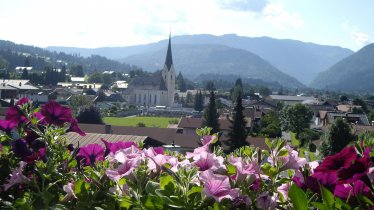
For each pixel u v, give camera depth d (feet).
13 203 7.69
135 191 6.40
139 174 6.52
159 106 522.88
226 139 169.17
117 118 358.84
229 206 5.99
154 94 539.70
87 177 7.52
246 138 160.97
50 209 6.67
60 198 7.13
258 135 235.81
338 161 6.13
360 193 6.06
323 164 6.18
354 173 5.94
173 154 8.98
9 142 8.46
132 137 56.75
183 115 428.15
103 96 468.75
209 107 204.03
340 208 5.83
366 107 415.03
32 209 6.84
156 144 57.62
